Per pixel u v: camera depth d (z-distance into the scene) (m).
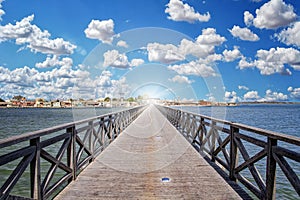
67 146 3.26
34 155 2.29
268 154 2.36
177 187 3.19
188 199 2.81
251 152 8.39
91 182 3.37
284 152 2.08
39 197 2.35
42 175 5.60
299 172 6.03
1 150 8.88
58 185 2.89
